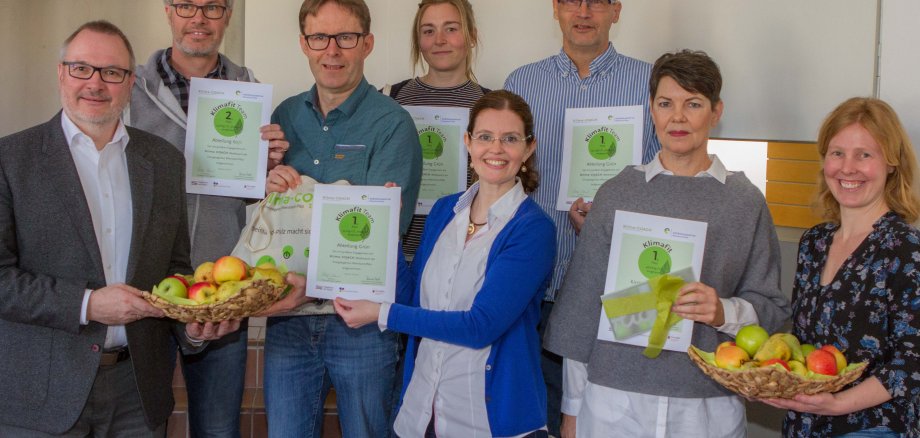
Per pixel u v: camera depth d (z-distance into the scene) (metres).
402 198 2.60
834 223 2.29
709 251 2.23
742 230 2.24
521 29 3.93
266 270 2.28
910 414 2.02
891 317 2.04
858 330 2.08
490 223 2.33
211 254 2.76
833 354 2.03
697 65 2.22
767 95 3.50
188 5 2.70
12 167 2.16
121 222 2.33
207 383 2.75
